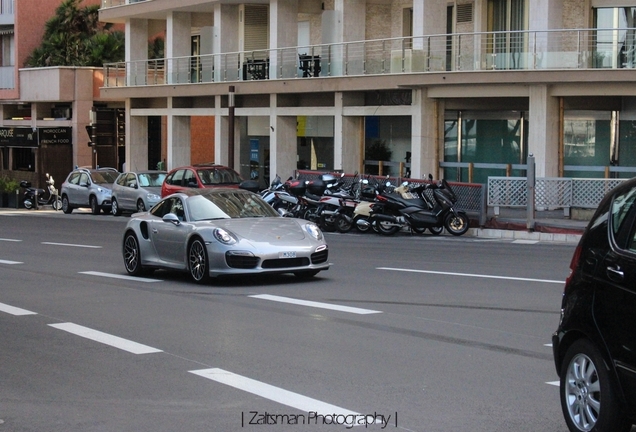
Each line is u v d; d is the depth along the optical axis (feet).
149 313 40.60
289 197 89.71
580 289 22.29
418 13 101.40
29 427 23.94
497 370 29.19
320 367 29.84
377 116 112.57
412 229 81.05
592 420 21.66
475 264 57.06
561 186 79.00
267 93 119.96
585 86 88.53
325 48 112.68
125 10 144.77
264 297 44.32
